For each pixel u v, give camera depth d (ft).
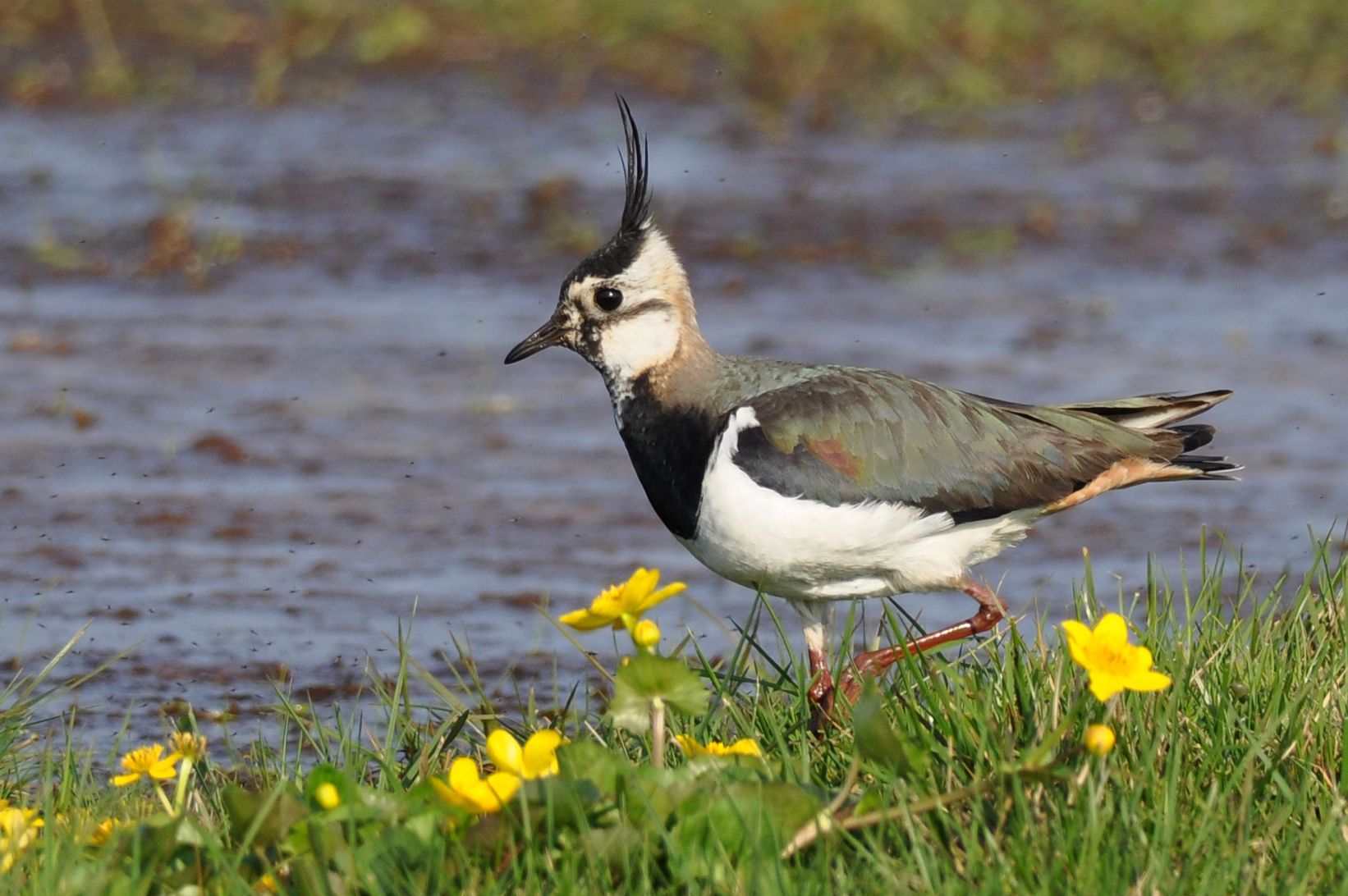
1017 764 23.54
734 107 81.66
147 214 68.64
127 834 22.80
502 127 79.00
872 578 32.35
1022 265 66.08
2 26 84.99
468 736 30.17
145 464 48.67
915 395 32.09
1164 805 23.90
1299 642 29.81
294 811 23.00
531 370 57.52
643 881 21.97
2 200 69.51
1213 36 88.84
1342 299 62.95
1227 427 51.13
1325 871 23.00
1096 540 44.57
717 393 32.27
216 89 81.92
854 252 66.90
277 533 44.50
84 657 37.09
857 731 23.73
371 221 68.90
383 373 56.34
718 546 31.91
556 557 43.50
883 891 22.17
